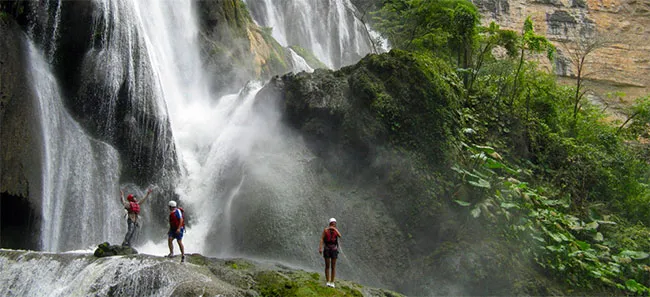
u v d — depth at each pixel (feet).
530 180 70.90
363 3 151.33
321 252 40.68
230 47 88.43
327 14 133.80
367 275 53.62
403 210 58.59
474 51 87.71
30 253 43.16
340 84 65.16
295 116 64.54
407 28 95.71
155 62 71.72
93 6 63.93
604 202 76.02
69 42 63.41
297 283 39.91
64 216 54.60
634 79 174.40
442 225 57.62
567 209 69.82
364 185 61.31
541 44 86.84
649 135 106.93
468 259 53.47
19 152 52.60
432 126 63.05
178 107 76.54
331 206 58.34
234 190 60.59
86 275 39.22
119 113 63.67
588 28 181.16
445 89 65.77
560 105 93.04
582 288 56.85
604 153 85.15
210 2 88.33
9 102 53.88
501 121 74.28
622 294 58.39
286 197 57.16
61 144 57.67
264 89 66.59
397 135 62.03
